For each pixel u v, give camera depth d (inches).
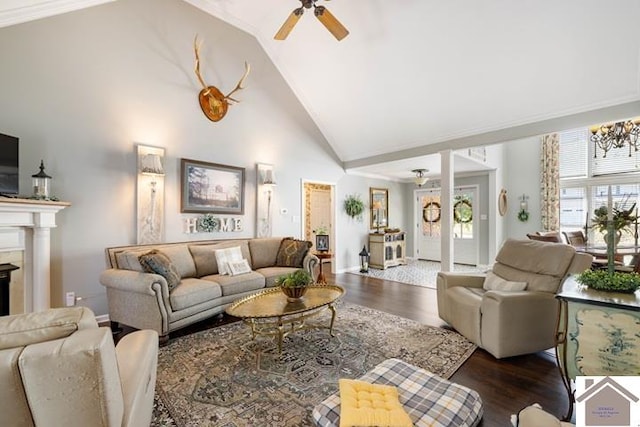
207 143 172.9
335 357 97.1
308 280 110.3
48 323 38.2
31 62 118.2
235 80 185.3
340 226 258.4
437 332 118.1
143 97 148.3
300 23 166.1
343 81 187.0
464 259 287.4
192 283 127.3
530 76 134.7
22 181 116.1
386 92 178.1
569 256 99.7
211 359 96.8
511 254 120.5
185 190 162.1
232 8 168.7
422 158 211.2
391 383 63.4
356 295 176.7
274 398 75.8
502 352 94.3
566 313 66.8
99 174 135.3
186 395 77.2
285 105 212.5
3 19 102.8
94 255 133.9
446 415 54.7
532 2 113.0
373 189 291.4
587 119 134.3
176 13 159.0
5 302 108.7
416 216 324.2
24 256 114.9
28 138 117.7
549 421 38.1
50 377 34.5
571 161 264.2
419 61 152.3
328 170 244.8
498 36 127.3
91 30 132.3
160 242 152.9
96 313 134.1
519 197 284.4
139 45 146.6
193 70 166.6
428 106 172.7
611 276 68.2
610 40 112.2
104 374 36.3
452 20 130.3
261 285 151.8
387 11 139.2
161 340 107.9
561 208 270.1
